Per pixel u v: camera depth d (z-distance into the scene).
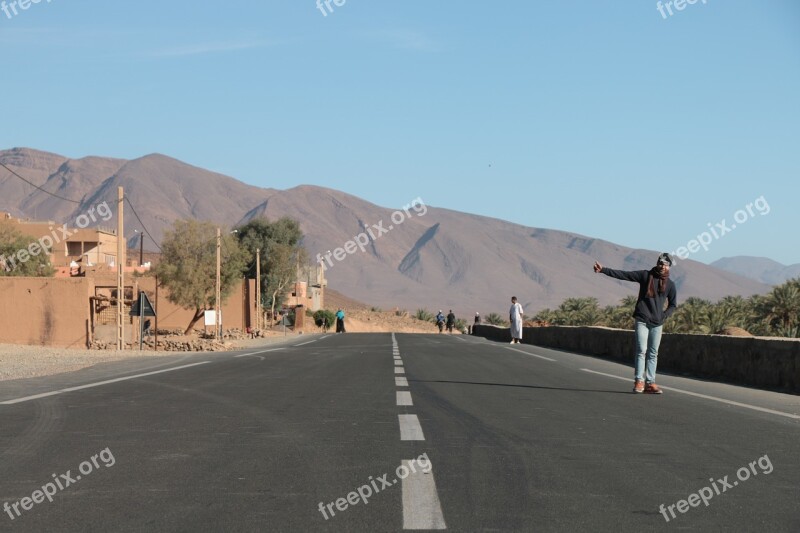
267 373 18.83
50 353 30.80
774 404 13.09
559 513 5.94
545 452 8.35
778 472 7.47
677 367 21.73
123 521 5.71
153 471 7.34
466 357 26.02
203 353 31.42
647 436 9.46
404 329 109.12
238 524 5.63
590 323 96.62
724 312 63.78
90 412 11.35
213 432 9.55
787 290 60.41
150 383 16.00
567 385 15.92
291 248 99.44
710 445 8.88
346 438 9.13
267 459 7.89
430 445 8.70
